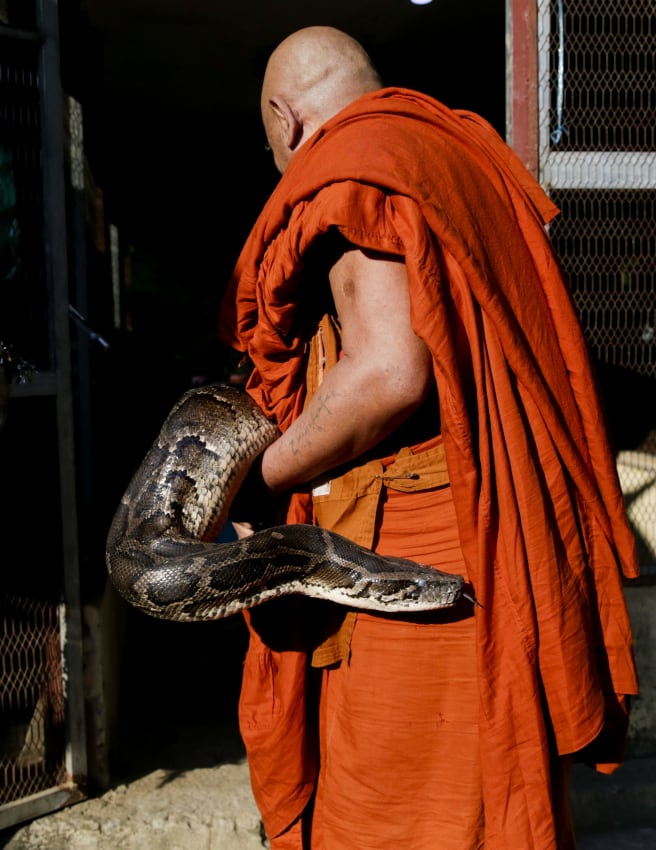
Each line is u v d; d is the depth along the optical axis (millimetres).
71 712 3715
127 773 3969
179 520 2643
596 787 3953
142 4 6629
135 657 5582
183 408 2775
